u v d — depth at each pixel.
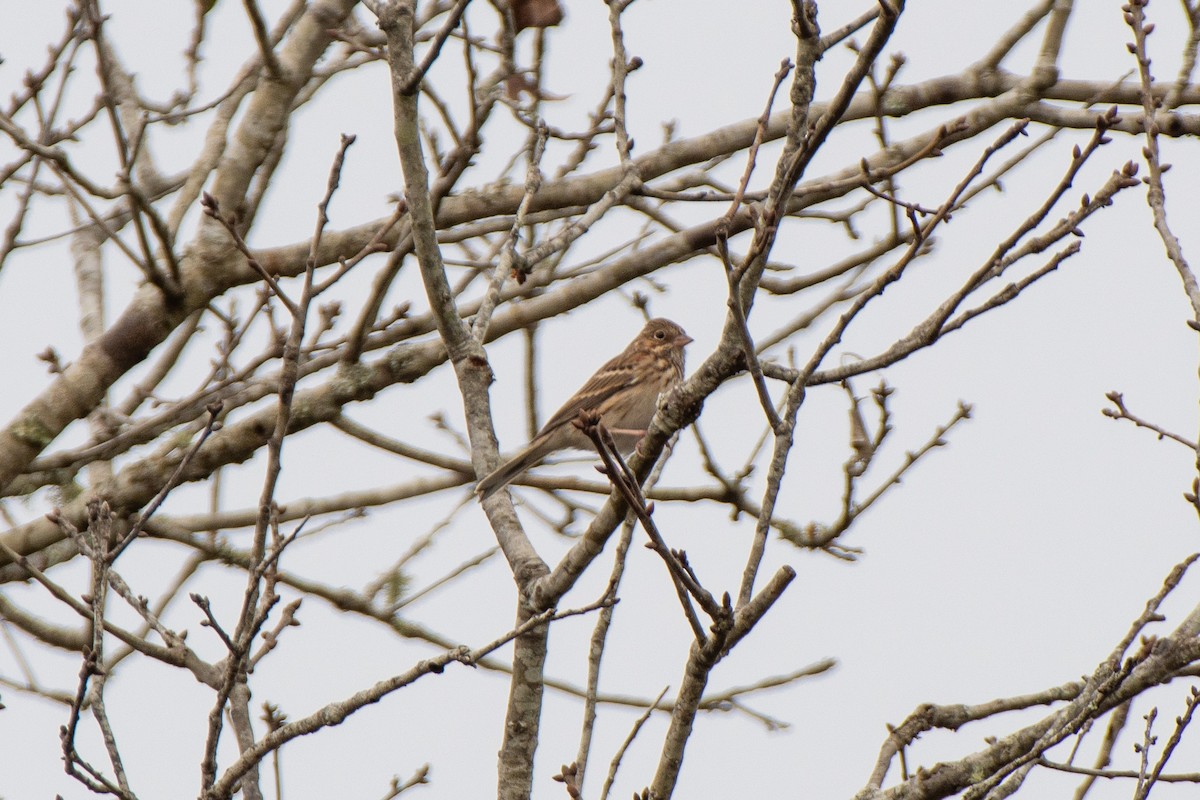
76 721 7.44
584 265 13.55
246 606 7.59
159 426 11.84
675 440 9.41
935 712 9.11
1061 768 7.68
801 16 6.92
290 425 12.74
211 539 12.94
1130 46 7.94
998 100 13.41
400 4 8.95
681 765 7.09
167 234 11.86
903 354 7.04
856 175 13.11
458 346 9.66
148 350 12.38
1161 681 7.60
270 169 12.84
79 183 11.19
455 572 13.44
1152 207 7.62
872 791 8.43
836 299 13.05
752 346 6.89
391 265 11.66
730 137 13.52
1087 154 6.67
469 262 13.08
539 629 8.52
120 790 7.52
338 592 13.08
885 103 13.55
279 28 13.65
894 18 6.38
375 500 13.52
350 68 13.52
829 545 12.76
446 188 10.19
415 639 13.02
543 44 10.42
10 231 11.80
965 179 6.93
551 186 13.04
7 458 11.89
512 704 8.54
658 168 13.42
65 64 12.16
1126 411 8.07
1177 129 13.21
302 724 7.61
